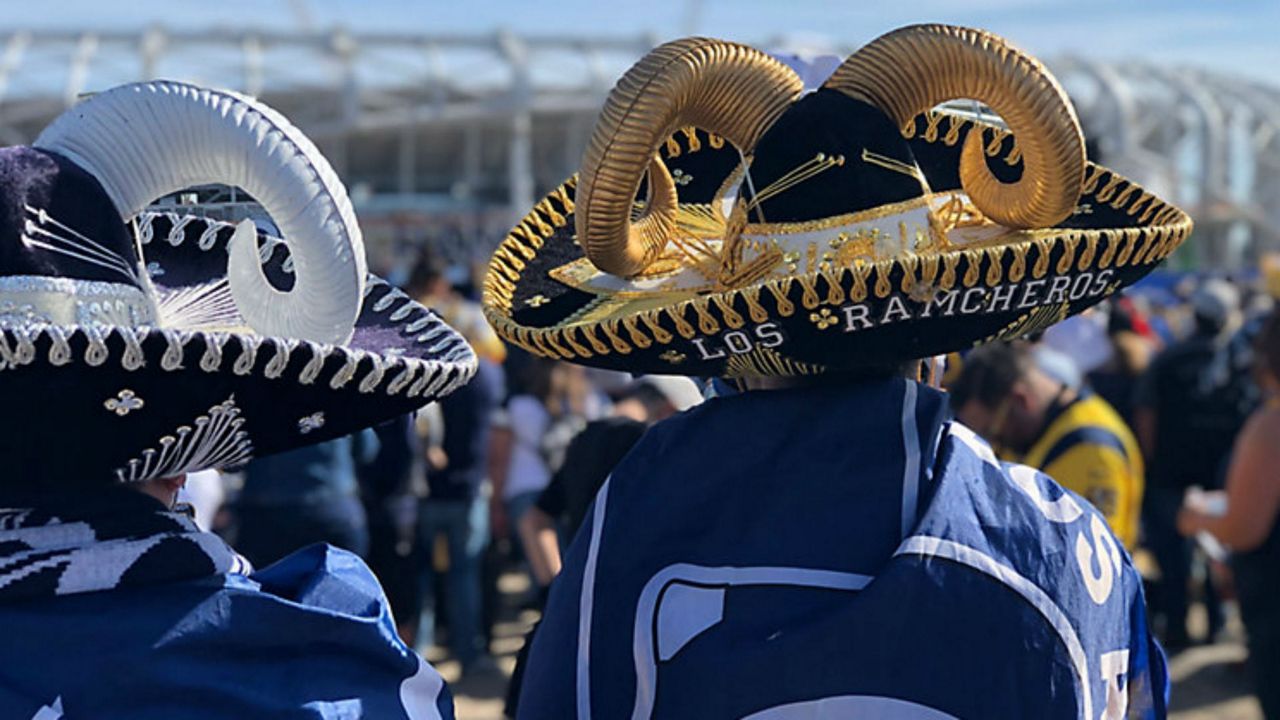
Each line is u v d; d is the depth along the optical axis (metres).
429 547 7.30
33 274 1.35
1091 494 4.07
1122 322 7.71
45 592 1.42
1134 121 52.06
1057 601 1.62
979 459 1.70
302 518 5.66
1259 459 4.57
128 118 1.47
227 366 1.33
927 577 1.58
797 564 1.64
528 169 45.47
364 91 43.47
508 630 8.30
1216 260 52.47
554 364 7.25
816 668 1.57
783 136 1.68
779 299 1.55
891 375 1.76
